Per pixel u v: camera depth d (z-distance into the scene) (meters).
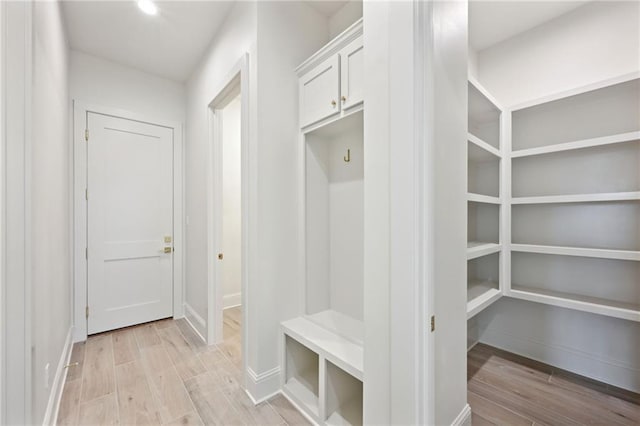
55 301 1.72
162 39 2.44
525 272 2.22
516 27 2.15
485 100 1.94
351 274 1.95
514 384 1.87
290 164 1.92
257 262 1.76
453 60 1.24
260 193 1.77
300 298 1.97
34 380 1.18
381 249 1.11
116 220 2.77
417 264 0.97
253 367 1.77
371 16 1.15
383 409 1.10
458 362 1.32
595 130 1.91
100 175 2.68
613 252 1.67
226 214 3.53
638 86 1.72
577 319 2.01
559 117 2.06
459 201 1.31
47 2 1.52
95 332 2.64
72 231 2.54
